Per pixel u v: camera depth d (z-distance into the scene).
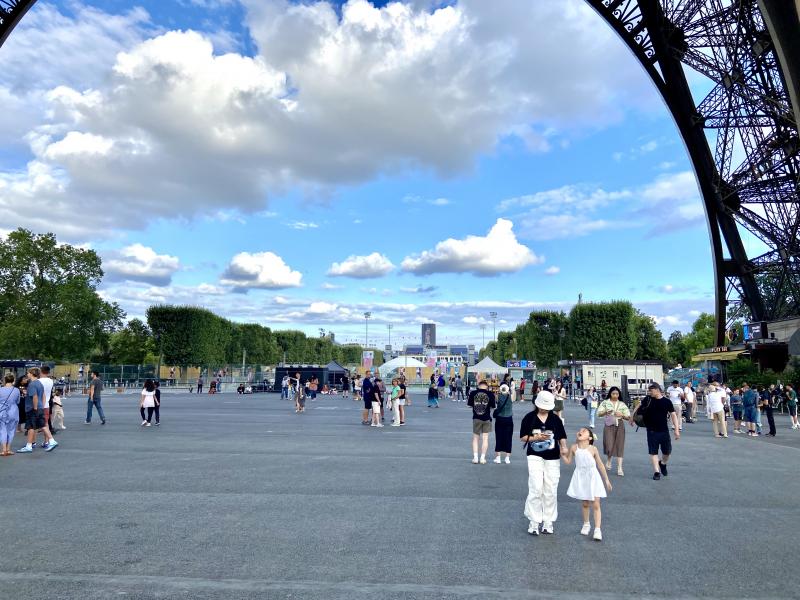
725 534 7.65
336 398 51.84
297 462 13.43
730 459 15.52
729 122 36.16
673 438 21.14
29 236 67.06
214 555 6.46
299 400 32.12
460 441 18.39
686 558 6.57
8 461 13.46
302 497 9.55
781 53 13.64
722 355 41.50
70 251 69.12
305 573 5.90
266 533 7.36
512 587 5.56
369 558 6.39
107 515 8.27
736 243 41.72
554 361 84.81
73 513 8.38
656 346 98.19
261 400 46.34
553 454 7.56
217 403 40.81
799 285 37.47
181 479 11.15
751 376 37.28
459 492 10.15
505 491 10.30
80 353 69.12
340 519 8.12
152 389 22.83
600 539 7.25
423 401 49.19
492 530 7.65
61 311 66.19
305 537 7.20
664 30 35.78
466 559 6.41
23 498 9.39
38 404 15.17
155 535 7.25
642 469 13.66
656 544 7.13
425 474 11.98
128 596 5.25
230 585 5.54
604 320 71.69
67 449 15.66
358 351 181.75
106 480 11.01
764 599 5.37
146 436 18.98
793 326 37.25
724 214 41.31
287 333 121.38
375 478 11.43
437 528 7.70
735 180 37.19
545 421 7.65
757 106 31.73
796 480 12.16
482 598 5.27
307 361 130.62
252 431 20.84
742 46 31.28
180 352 75.44
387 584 5.61
